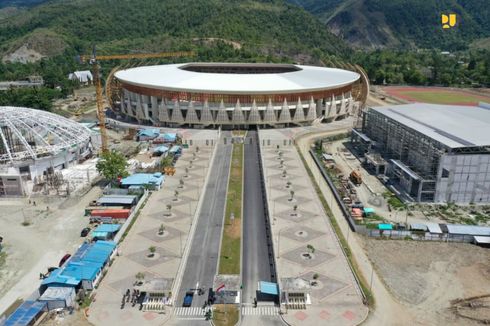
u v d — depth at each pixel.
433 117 152.25
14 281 83.69
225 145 174.62
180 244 96.94
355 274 85.25
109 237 99.25
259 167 148.75
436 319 73.19
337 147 173.00
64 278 78.75
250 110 196.50
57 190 125.56
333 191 126.56
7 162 128.75
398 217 110.31
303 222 107.50
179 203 118.25
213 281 82.62
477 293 80.38
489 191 119.00
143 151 165.12
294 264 88.94
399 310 75.25
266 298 78.75
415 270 87.75
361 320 72.56
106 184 132.00
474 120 147.88
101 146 170.88
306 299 77.19
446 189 118.31
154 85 199.50
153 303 75.75
